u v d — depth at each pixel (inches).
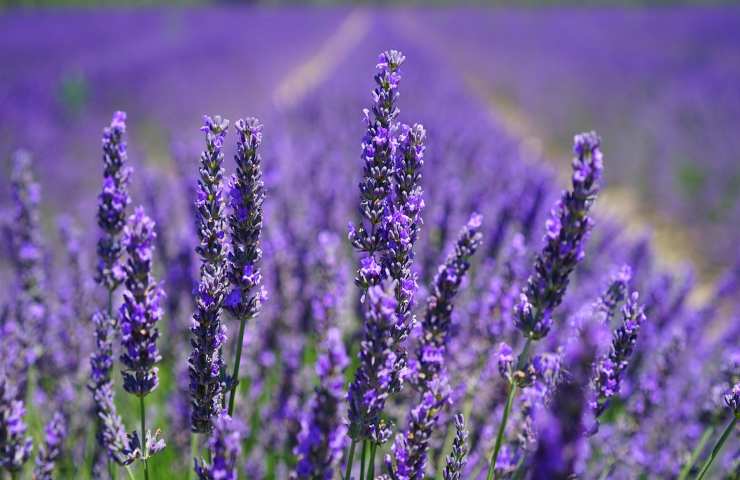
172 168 356.2
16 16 1263.5
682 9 1526.8
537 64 877.8
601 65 809.5
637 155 454.0
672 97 591.8
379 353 66.5
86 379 127.1
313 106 453.1
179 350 148.5
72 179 330.0
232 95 610.2
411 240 77.0
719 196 376.2
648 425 138.1
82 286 138.9
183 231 160.1
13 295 135.7
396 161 77.2
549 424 47.2
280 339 147.2
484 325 120.3
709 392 128.8
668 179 408.8
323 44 1227.9
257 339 138.3
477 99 639.8
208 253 77.2
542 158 441.4
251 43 1020.5
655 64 776.9
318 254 148.1
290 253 156.3
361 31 1574.8
